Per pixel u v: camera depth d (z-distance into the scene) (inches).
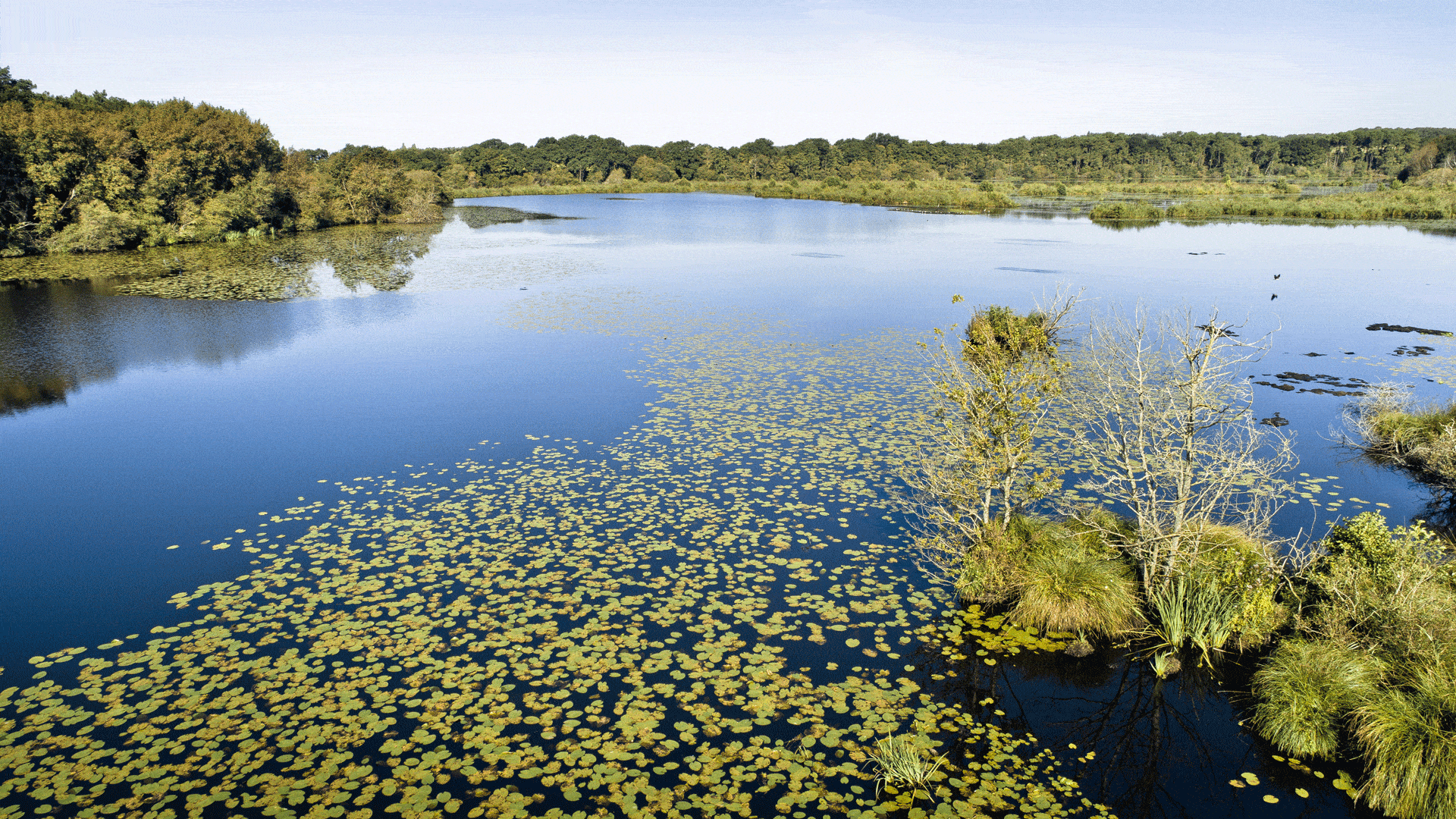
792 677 327.3
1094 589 364.5
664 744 287.3
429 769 273.4
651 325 1056.8
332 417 666.2
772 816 255.6
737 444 593.6
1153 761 286.0
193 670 327.3
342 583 397.1
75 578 403.9
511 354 891.4
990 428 406.6
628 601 380.8
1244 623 345.7
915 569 416.2
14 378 795.4
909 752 278.4
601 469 547.2
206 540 444.1
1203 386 457.7
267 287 1369.3
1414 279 1446.9
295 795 260.8
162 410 690.2
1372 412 630.5
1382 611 319.0
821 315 1125.7
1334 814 263.3
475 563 417.4
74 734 289.4
